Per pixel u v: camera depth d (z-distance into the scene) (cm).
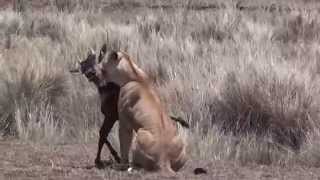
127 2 11019
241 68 4394
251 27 7019
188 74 4609
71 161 3120
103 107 2925
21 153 3272
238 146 3472
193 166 3092
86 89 4469
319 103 3959
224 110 3938
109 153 3309
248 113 3884
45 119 3784
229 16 7625
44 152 3306
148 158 2750
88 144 3528
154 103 2816
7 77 4178
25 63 4431
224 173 2980
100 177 2798
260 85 3997
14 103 3909
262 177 2942
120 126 2845
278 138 3759
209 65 4900
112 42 6034
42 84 4162
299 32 7144
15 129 3762
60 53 5706
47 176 2828
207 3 10794
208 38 6856
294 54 5856
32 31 7306
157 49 5766
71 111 4038
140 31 7019
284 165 3238
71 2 9869
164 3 11031
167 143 2777
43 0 10338
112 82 2884
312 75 4650
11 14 7819
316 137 3578
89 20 8262
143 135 2752
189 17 7881
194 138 3488
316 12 8631
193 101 4028
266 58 4944
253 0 11462
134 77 2834
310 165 3253
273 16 8831
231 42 6338
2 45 6378
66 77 4478
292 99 3891
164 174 2747
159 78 4797
